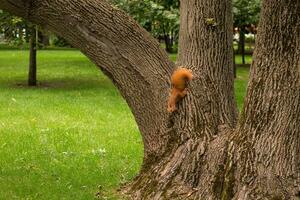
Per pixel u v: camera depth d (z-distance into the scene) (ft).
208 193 18.56
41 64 88.07
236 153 18.31
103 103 48.62
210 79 20.34
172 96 19.97
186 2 21.06
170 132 20.18
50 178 25.25
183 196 18.92
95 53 20.34
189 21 20.83
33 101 49.21
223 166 18.57
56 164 27.84
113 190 22.80
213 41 20.49
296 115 17.53
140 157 29.50
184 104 19.93
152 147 20.66
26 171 26.50
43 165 27.66
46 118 40.93
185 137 19.76
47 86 61.77
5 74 73.46
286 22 17.20
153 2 47.32
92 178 25.17
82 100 50.26
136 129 37.19
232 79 21.06
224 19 20.66
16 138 33.83
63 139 33.73
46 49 130.93
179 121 19.99
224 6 20.62
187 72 19.71
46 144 32.24
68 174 25.91
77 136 34.63
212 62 20.45
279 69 17.52
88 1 19.95
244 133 18.34
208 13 20.52
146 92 20.43
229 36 20.89
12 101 49.14
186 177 19.22
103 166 27.45
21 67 83.35
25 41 62.49
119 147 31.81
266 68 17.76
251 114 18.13
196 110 19.86
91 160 28.68
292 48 17.31
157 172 20.01
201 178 18.99
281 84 17.52
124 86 20.59
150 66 20.38
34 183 24.47
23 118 40.91
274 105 17.63
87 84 63.62
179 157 19.60
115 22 20.13
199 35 20.58
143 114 20.65
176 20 43.78
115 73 20.51
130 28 20.30
